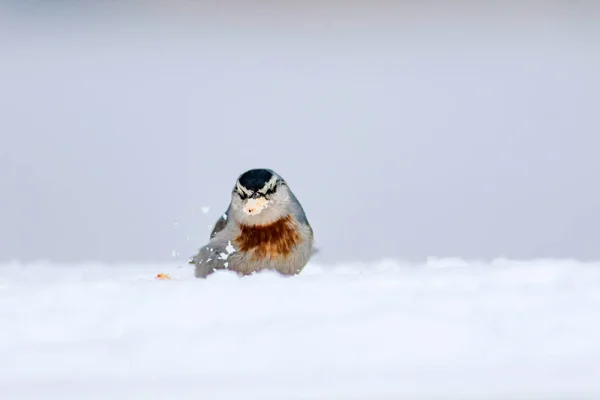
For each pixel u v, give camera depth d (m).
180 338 4.07
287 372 4.04
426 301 4.12
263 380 4.03
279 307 4.11
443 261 4.33
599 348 4.06
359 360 4.05
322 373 4.04
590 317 4.09
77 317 4.11
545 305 4.11
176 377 4.04
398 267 4.30
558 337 4.07
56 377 4.04
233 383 4.03
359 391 4.03
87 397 4.02
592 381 4.04
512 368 4.04
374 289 4.16
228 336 4.07
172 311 4.11
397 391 4.02
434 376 4.04
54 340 4.07
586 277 4.19
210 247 4.29
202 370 4.04
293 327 4.08
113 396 4.02
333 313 4.10
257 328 4.08
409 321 4.09
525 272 4.21
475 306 4.11
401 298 4.13
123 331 4.08
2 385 4.03
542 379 4.03
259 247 4.28
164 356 4.05
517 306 4.11
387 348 4.06
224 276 4.22
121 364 4.05
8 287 4.18
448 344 4.06
